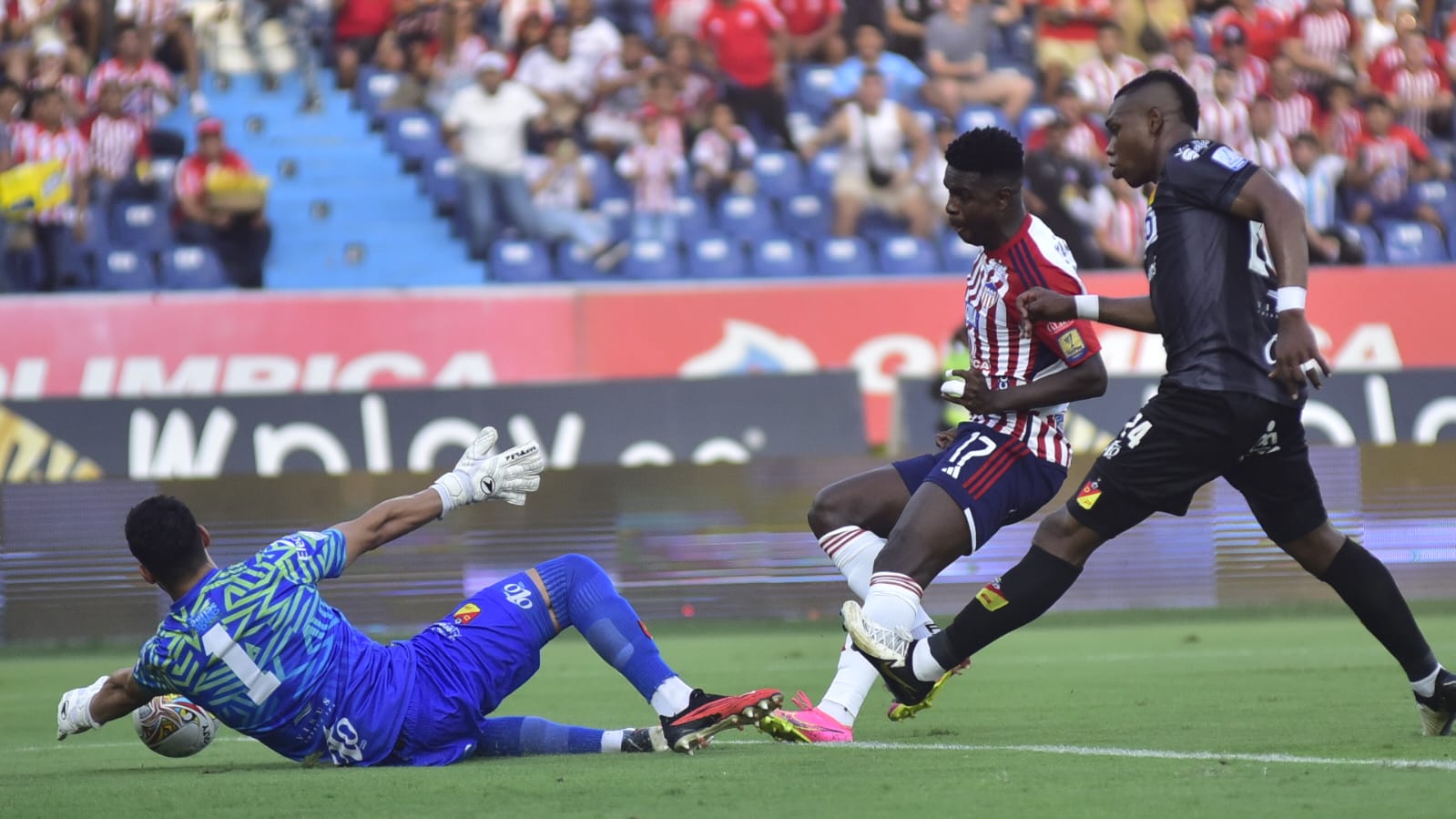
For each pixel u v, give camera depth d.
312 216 60.41
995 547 45.88
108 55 60.62
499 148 58.88
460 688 16.09
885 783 14.15
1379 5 66.19
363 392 46.59
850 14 63.81
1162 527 47.66
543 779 14.62
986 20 63.38
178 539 15.41
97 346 52.03
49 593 43.22
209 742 17.97
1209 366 16.28
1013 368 18.58
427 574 44.53
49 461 44.94
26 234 55.19
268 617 15.53
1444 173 64.19
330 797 13.63
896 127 60.19
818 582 46.19
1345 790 13.21
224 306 52.88
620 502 45.69
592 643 16.78
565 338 54.28
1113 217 58.38
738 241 59.09
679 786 14.06
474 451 16.69
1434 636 35.91
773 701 16.44
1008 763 15.66
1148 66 63.34
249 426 45.97
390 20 63.69
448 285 58.66
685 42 61.31
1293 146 61.22
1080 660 32.06
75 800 13.96
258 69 63.41
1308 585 48.00
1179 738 17.98
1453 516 47.75
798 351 54.84
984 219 18.36
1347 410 49.38
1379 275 56.38
